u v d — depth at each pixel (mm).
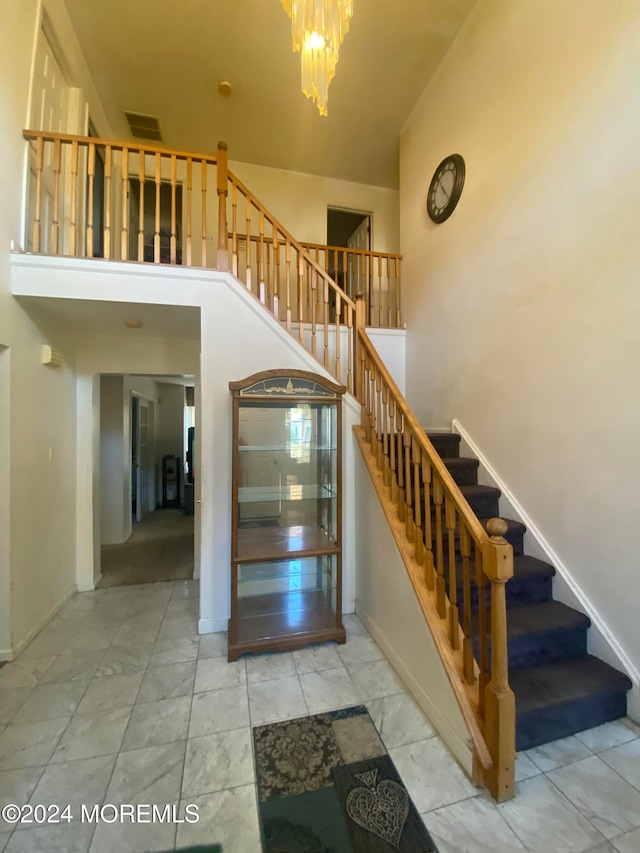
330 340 3818
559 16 2289
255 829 1350
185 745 1709
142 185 2623
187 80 3768
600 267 2033
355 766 1602
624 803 1442
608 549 1980
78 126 3387
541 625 1978
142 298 2607
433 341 3664
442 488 1862
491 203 2891
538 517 2430
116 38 3352
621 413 1921
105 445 4910
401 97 3926
